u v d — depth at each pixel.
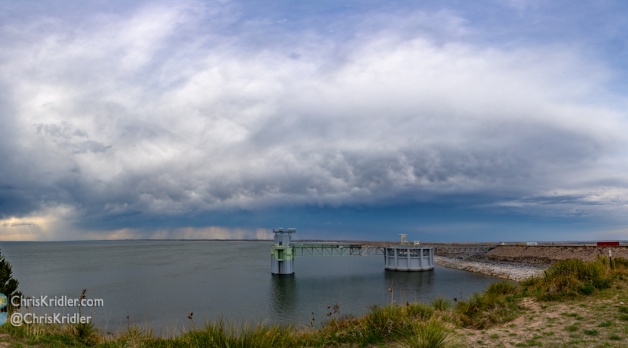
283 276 121.56
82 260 196.25
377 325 18.44
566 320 17.20
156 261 185.00
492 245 161.38
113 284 102.56
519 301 21.80
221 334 13.85
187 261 183.88
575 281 22.03
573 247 119.81
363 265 168.50
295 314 62.09
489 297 22.41
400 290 86.75
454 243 198.50
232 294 85.56
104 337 19.28
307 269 148.75
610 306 18.41
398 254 134.62
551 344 14.32
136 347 16.25
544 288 22.41
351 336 17.64
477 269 126.19
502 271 115.25
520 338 15.56
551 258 119.00
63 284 103.12
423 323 16.78
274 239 131.75
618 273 24.64
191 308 69.56
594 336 14.71
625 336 14.32
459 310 22.20
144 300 78.38
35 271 138.25
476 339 16.12
